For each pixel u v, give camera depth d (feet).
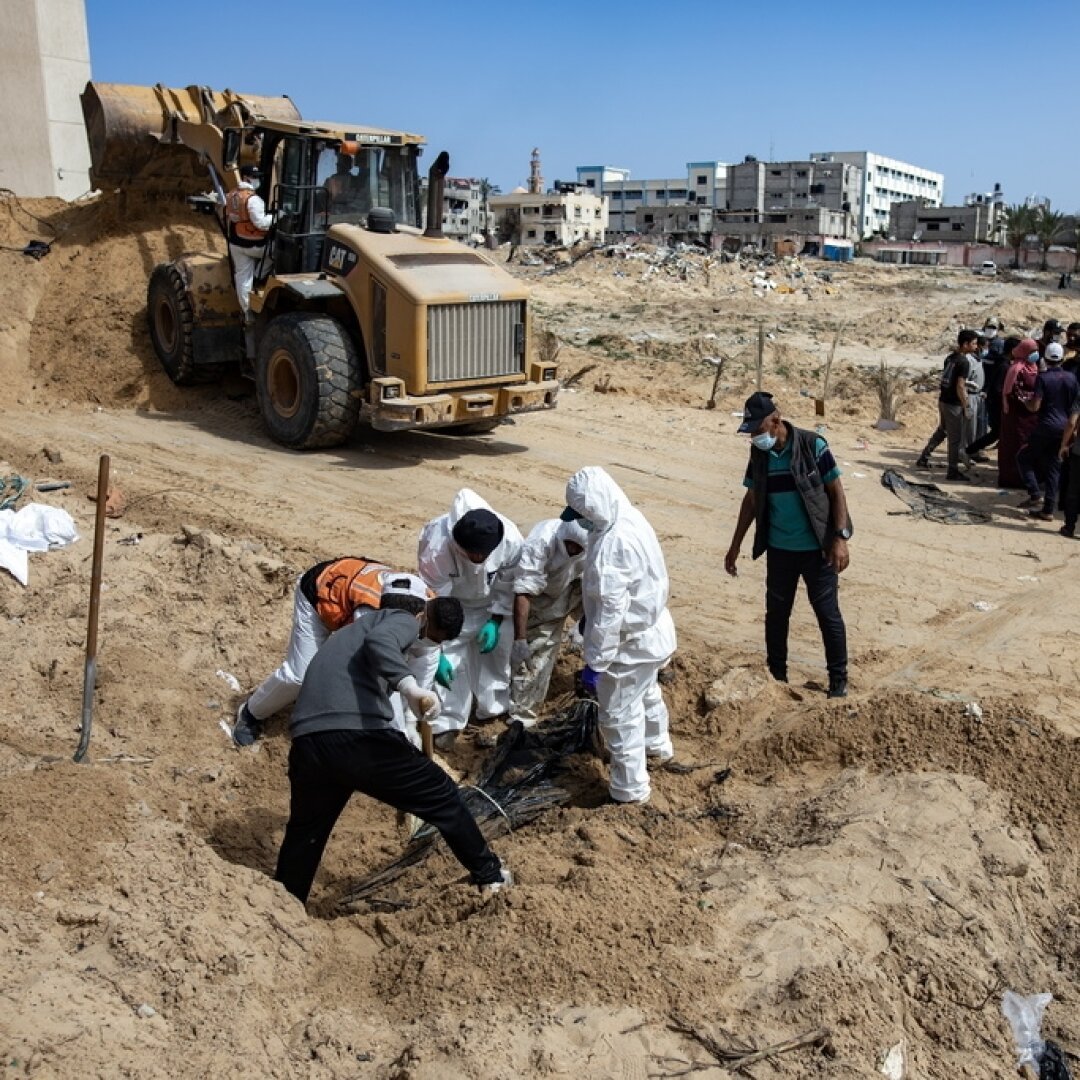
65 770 16.34
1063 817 17.63
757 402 21.12
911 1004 13.78
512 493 36.55
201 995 12.85
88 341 47.91
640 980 13.12
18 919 13.20
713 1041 12.34
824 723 19.71
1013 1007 14.30
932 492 38.50
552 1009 12.71
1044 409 35.42
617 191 549.54
